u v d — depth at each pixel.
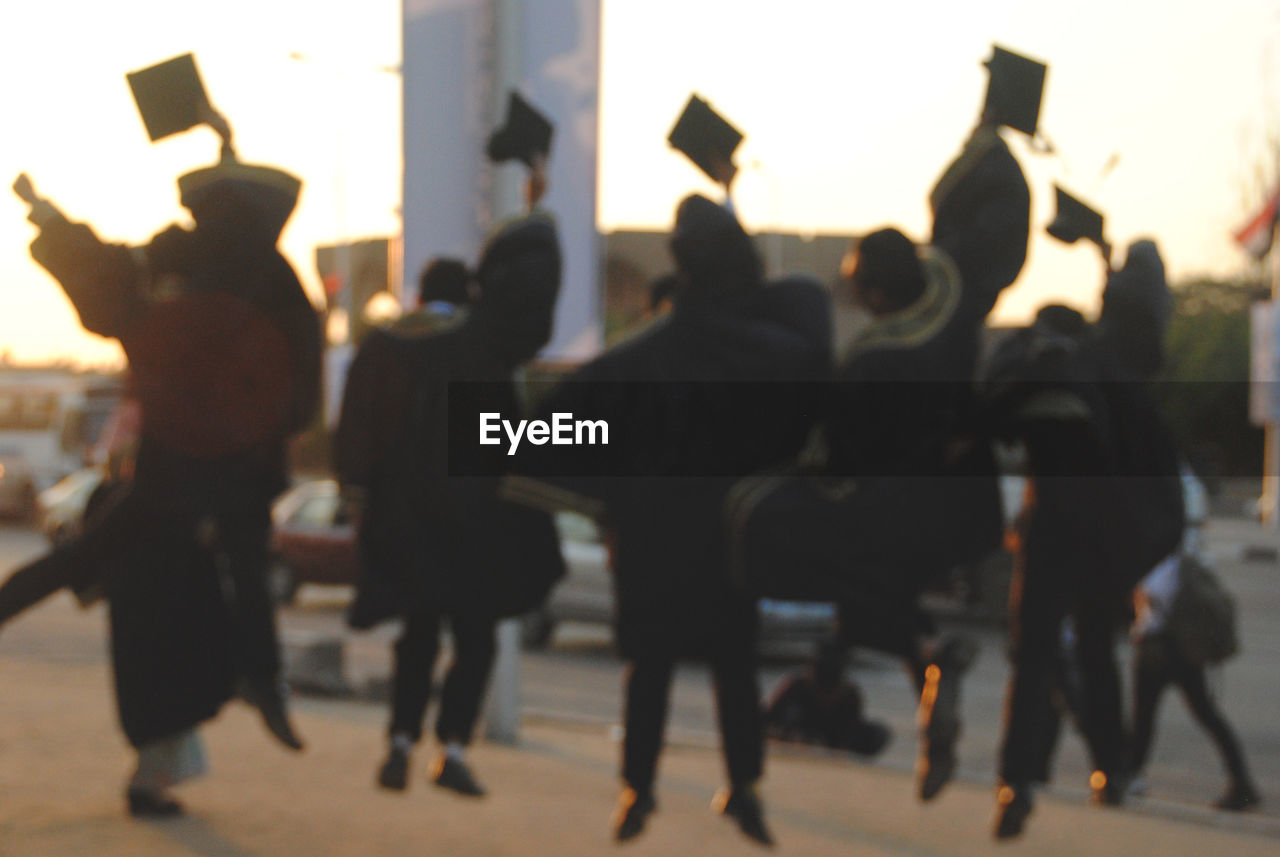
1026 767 4.45
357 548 4.99
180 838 4.72
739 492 4.16
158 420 4.73
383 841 4.85
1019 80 4.48
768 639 13.07
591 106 7.36
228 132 4.93
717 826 5.47
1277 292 32.06
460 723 5.00
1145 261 5.11
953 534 4.23
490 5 7.33
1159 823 5.91
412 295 7.50
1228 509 40.16
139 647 4.89
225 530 4.82
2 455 37.62
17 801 5.17
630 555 4.26
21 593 4.75
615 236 39.62
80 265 4.68
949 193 4.41
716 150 4.69
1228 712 11.04
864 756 7.86
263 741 6.78
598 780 6.44
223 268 4.78
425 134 7.46
